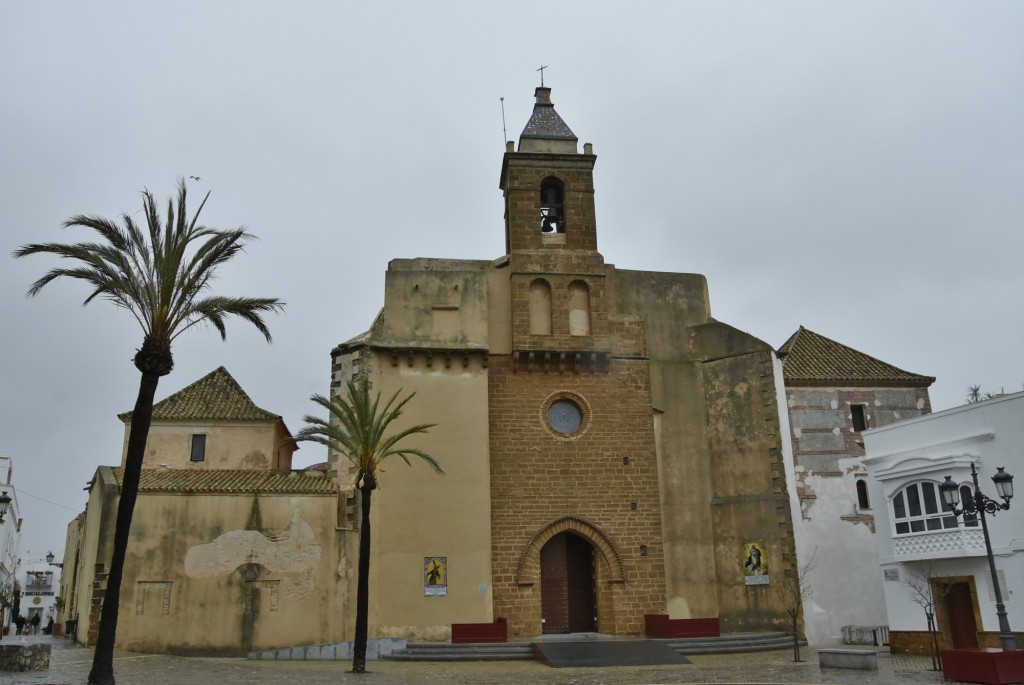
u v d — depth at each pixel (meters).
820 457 38.12
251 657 29.20
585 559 35.75
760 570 34.59
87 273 20.95
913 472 28.83
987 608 26.38
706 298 39.34
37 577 81.94
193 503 30.56
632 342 37.59
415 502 33.28
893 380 39.72
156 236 21.38
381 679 22.59
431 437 34.09
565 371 36.62
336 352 35.19
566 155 39.03
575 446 35.75
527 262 37.22
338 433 28.00
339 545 31.47
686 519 35.91
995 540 26.28
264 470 34.78
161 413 36.56
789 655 29.69
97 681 18.56
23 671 21.05
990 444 26.98
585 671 25.22
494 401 35.69
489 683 21.75
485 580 32.88
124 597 29.12
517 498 34.69
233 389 39.62
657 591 34.62
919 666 24.80
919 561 28.47
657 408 37.03
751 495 35.59
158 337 20.78
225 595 29.88
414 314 35.59
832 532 37.09
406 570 32.41
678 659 28.16
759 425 36.16
